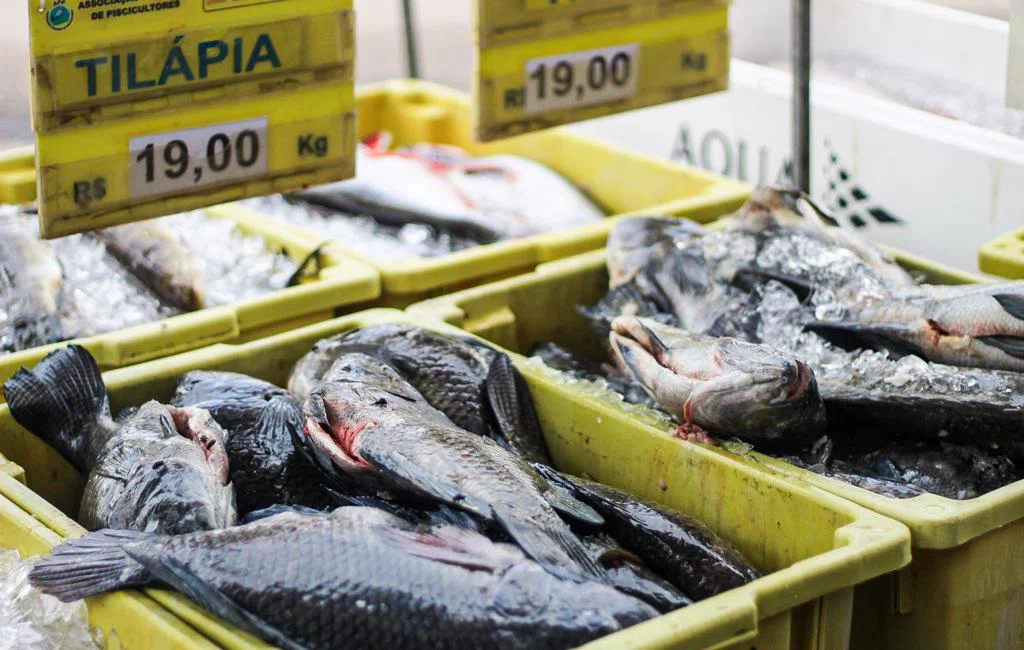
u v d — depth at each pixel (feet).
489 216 13.61
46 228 7.91
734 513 7.61
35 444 8.64
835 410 8.16
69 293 10.55
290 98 8.72
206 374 8.72
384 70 24.52
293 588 6.00
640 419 8.15
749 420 7.57
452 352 8.99
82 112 7.88
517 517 6.37
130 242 11.12
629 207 14.03
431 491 6.61
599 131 15.67
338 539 6.18
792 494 7.25
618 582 6.68
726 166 14.14
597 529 7.06
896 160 12.46
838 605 6.59
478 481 6.64
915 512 6.92
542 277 10.46
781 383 7.36
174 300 10.91
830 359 8.66
